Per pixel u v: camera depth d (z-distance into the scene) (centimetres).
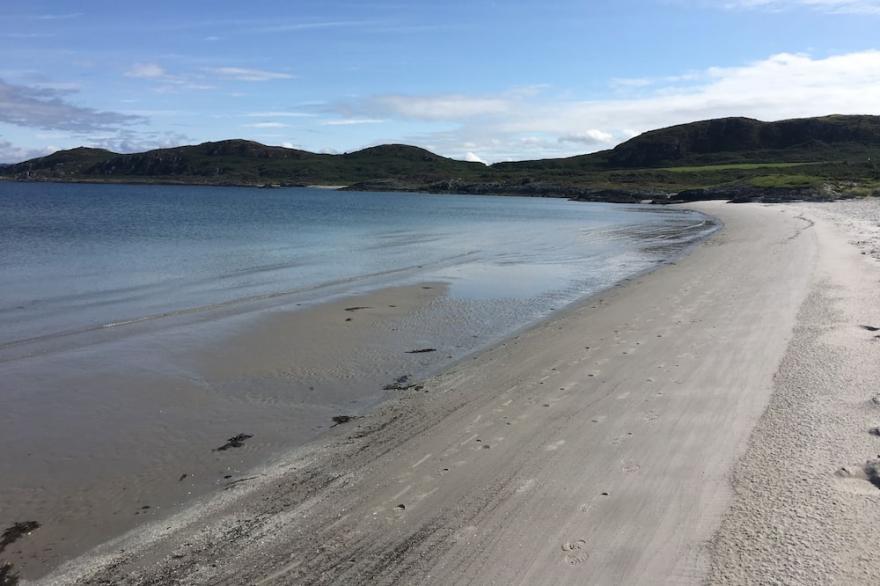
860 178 7738
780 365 788
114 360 1001
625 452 580
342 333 1162
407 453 621
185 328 1208
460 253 2488
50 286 1694
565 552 430
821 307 1079
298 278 1838
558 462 571
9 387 871
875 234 2389
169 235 3291
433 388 834
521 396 768
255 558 450
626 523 459
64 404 807
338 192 13450
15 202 6812
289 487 564
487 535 458
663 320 1118
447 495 524
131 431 720
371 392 839
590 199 9531
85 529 511
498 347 1031
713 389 729
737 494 486
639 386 764
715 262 1864
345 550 452
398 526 480
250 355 1027
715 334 979
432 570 420
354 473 584
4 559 470
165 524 512
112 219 4472
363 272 1958
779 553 404
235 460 638
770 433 588
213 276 1877
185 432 715
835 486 477
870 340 846
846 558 391
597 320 1173
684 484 510
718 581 385
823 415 612
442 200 9750
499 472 560
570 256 2320
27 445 683
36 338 1138
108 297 1538
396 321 1256
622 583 393
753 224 3425
